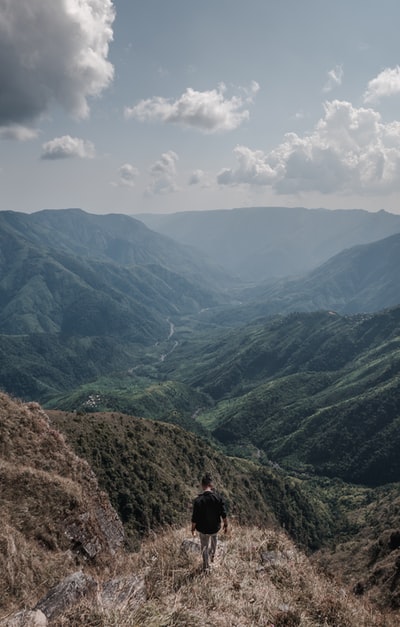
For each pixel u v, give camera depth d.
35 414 32.69
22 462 27.00
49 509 22.56
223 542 14.60
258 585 11.86
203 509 11.57
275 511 114.38
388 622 12.70
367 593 45.75
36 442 29.52
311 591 12.71
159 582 10.78
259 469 133.88
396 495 133.62
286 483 132.62
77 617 8.89
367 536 101.44
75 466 29.77
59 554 20.25
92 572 19.95
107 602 9.53
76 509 23.70
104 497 29.73
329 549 105.75
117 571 13.78
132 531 55.31
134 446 79.50
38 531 20.73
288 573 13.47
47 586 16.98
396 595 39.56
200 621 9.11
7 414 30.28
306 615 11.17
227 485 103.06
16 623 8.83
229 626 9.38
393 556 52.03
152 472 72.62
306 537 116.31
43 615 9.18
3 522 19.78
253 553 14.26
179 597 9.85
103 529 26.78
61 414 76.31
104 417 91.19
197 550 13.17
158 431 101.69
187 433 118.88
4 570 16.09
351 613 12.23
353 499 153.25
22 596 15.43
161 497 67.62
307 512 127.50
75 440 67.25
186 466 92.31
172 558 12.70
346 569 73.44
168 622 8.80
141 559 14.05
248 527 17.38
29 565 17.58
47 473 25.78
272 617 10.46
